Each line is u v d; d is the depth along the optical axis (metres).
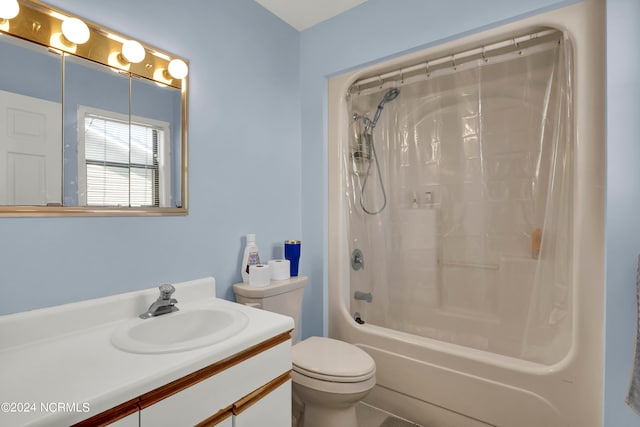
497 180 1.75
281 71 2.01
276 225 1.96
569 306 1.46
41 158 1.04
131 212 1.26
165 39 1.39
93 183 1.16
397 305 2.03
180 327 1.24
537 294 1.58
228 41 1.67
